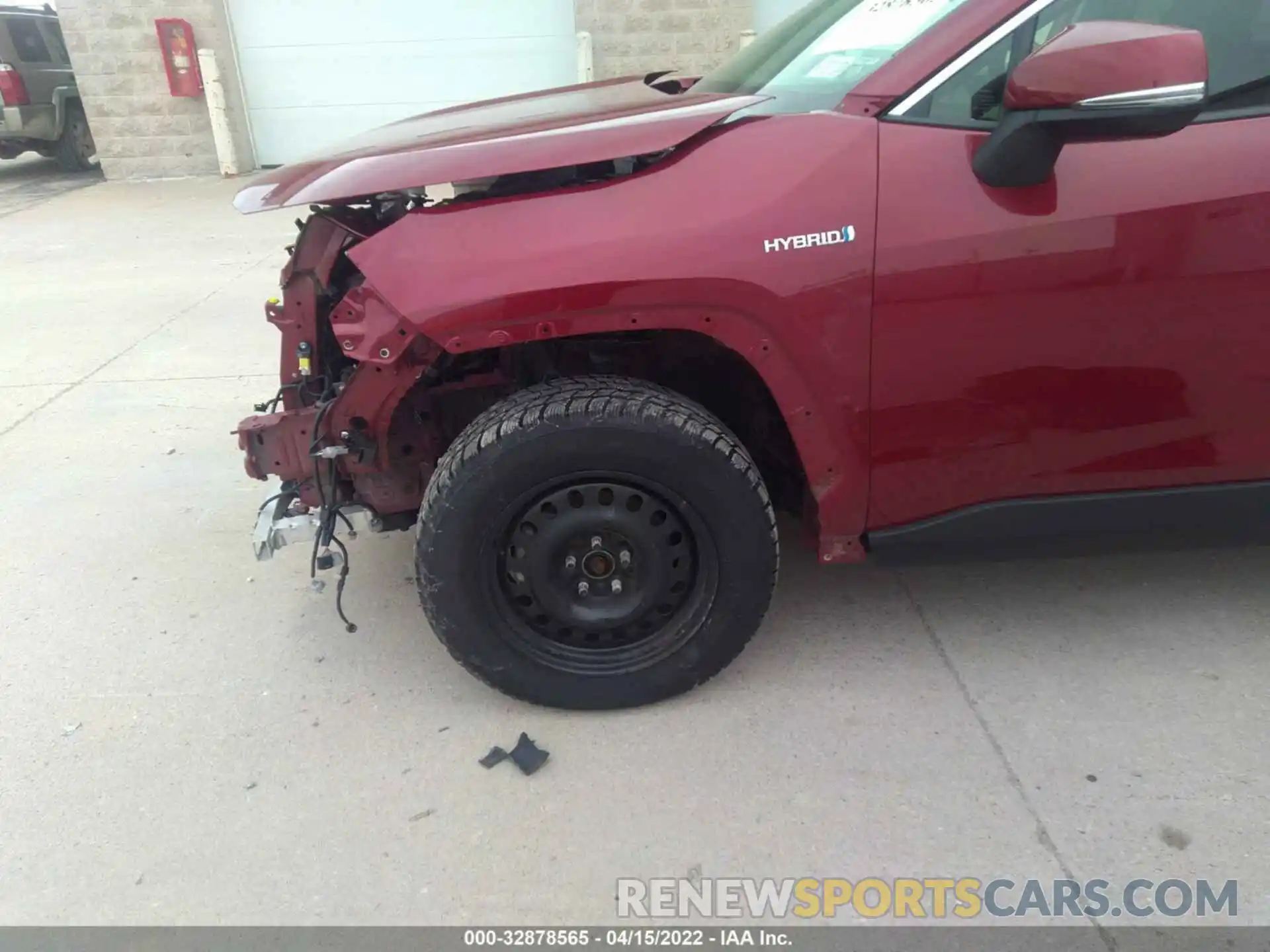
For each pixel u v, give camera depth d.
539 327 2.02
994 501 2.28
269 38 10.28
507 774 2.24
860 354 2.07
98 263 7.31
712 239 1.98
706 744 2.30
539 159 2.04
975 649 2.61
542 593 2.28
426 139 2.40
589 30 9.88
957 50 2.01
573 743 2.33
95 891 1.98
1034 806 2.09
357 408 2.21
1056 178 1.98
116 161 10.98
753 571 2.27
